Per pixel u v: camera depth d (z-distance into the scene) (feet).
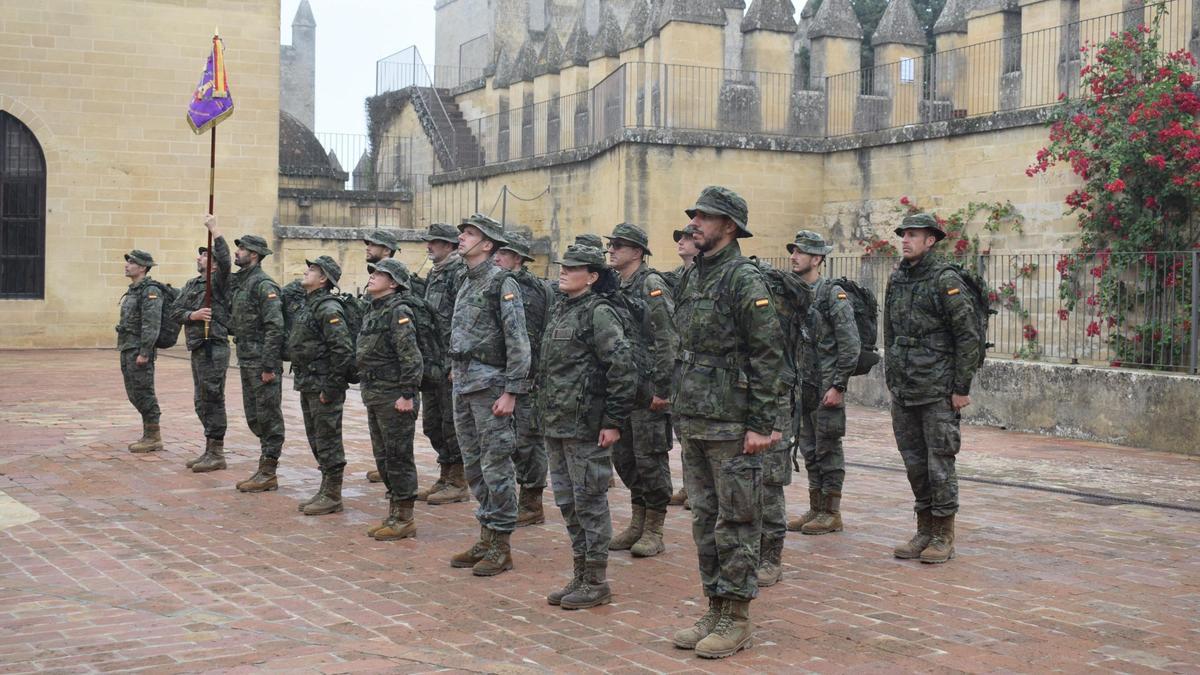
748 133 76.54
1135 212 56.39
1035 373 51.24
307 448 43.83
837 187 76.69
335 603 23.03
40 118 89.35
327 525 30.42
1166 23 58.29
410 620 21.85
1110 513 32.58
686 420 20.29
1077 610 22.53
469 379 25.31
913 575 25.32
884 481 37.93
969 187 67.21
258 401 35.06
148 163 92.43
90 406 55.42
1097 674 18.78
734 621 19.99
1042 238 62.64
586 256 22.75
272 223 95.66
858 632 21.06
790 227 77.30
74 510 32.09
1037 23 66.49
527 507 30.76
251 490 35.01
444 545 28.27
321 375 31.30
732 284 19.80
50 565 26.02
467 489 34.30
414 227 117.80
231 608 22.65
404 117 127.03
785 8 78.02
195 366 38.32
